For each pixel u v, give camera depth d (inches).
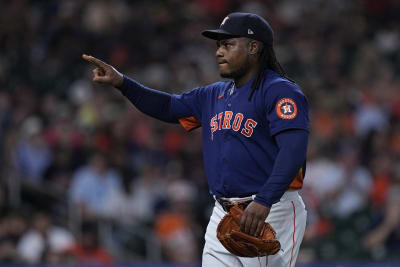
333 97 1750.7
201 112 577.0
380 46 2097.7
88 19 1957.4
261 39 535.5
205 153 562.9
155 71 1857.8
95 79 573.6
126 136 1551.4
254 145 530.3
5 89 1707.7
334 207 1349.7
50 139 1508.4
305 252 1223.5
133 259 1253.1
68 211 1298.0
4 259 1140.5
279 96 513.7
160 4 2081.7
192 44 1972.2
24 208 1283.2
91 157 1405.0
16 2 2000.5
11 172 1338.6
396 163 1462.8
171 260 1272.1
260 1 2192.4
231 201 539.2
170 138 1593.3
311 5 2207.2
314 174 1411.2
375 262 1129.4
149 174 1412.4
